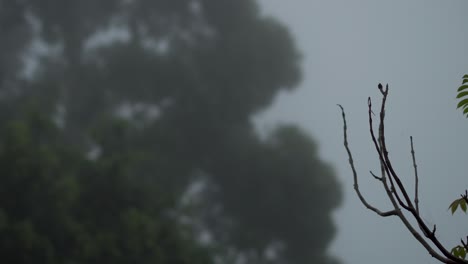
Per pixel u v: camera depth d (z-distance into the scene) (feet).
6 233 208.13
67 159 252.42
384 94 32.35
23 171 218.18
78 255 221.46
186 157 385.50
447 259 28.12
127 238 227.81
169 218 259.39
